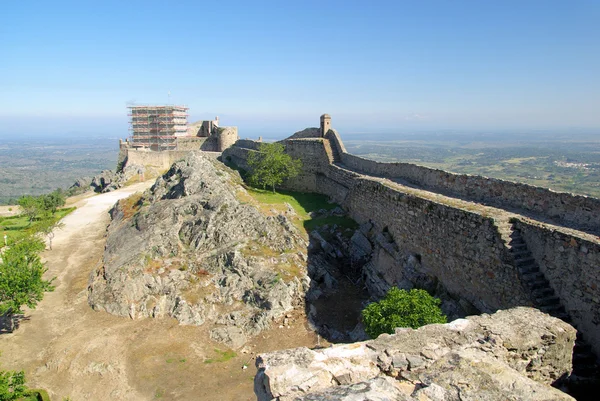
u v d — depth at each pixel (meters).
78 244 37.09
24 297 23.00
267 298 22.72
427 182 24.81
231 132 72.56
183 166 38.00
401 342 8.64
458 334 9.13
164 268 26.05
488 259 15.87
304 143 43.16
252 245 26.94
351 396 6.55
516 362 8.99
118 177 64.69
